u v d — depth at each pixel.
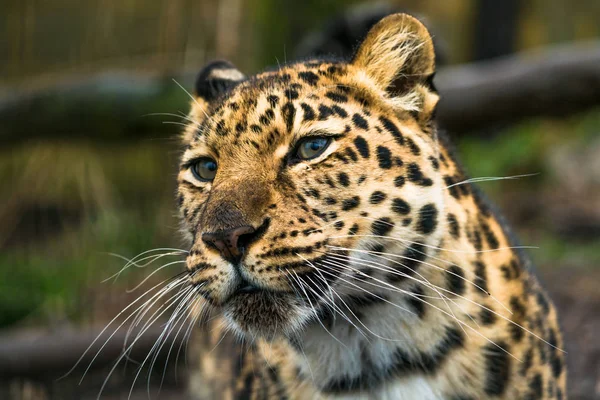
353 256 5.14
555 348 5.89
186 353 8.52
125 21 14.63
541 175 21.61
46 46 14.66
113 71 13.78
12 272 12.68
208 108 6.04
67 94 12.91
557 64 12.45
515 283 5.73
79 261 13.04
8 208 14.35
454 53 27.84
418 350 5.45
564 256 15.16
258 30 15.38
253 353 6.12
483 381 5.46
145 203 14.60
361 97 5.43
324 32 13.15
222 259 5.05
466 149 21.16
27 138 13.36
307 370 5.70
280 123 5.20
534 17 30.38
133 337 10.10
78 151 14.75
